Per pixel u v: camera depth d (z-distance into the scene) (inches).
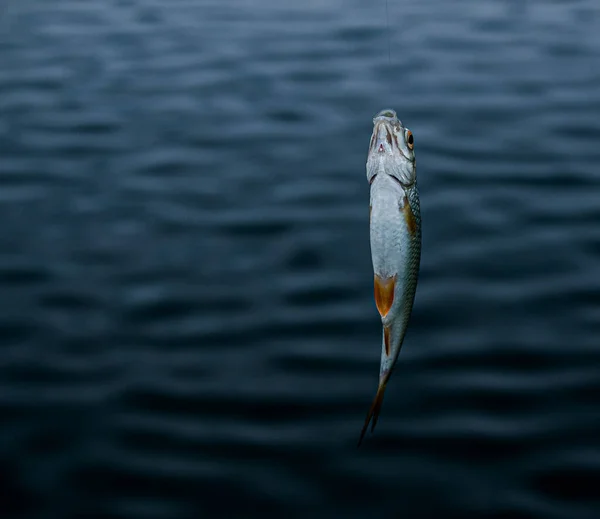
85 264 432.8
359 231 456.4
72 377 350.3
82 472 303.3
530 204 474.9
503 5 858.8
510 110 604.4
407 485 294.4
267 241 450.0
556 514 281.0
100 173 533.0
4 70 712.4
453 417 323.9
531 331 370.3
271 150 558.6
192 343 370.3
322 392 338.6
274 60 718.5
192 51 747.4
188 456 308.8
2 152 561.6
